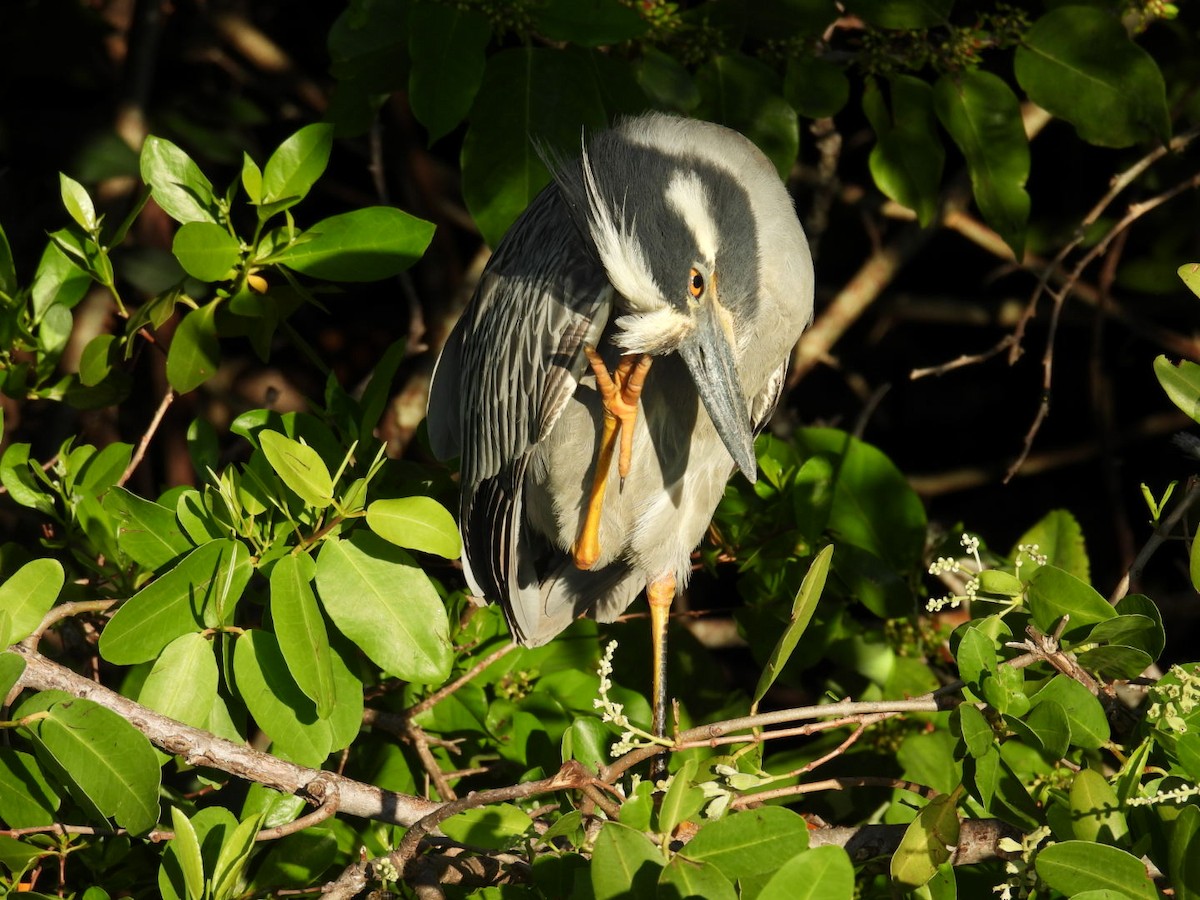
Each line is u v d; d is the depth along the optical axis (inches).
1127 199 439.5
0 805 217.0
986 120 320.2
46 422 445.1
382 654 231.8
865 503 320.5
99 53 463.2
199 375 281.7
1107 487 451.8
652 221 273.6
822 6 321.7
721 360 273.7
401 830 260.2
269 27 505.0
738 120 324.2
